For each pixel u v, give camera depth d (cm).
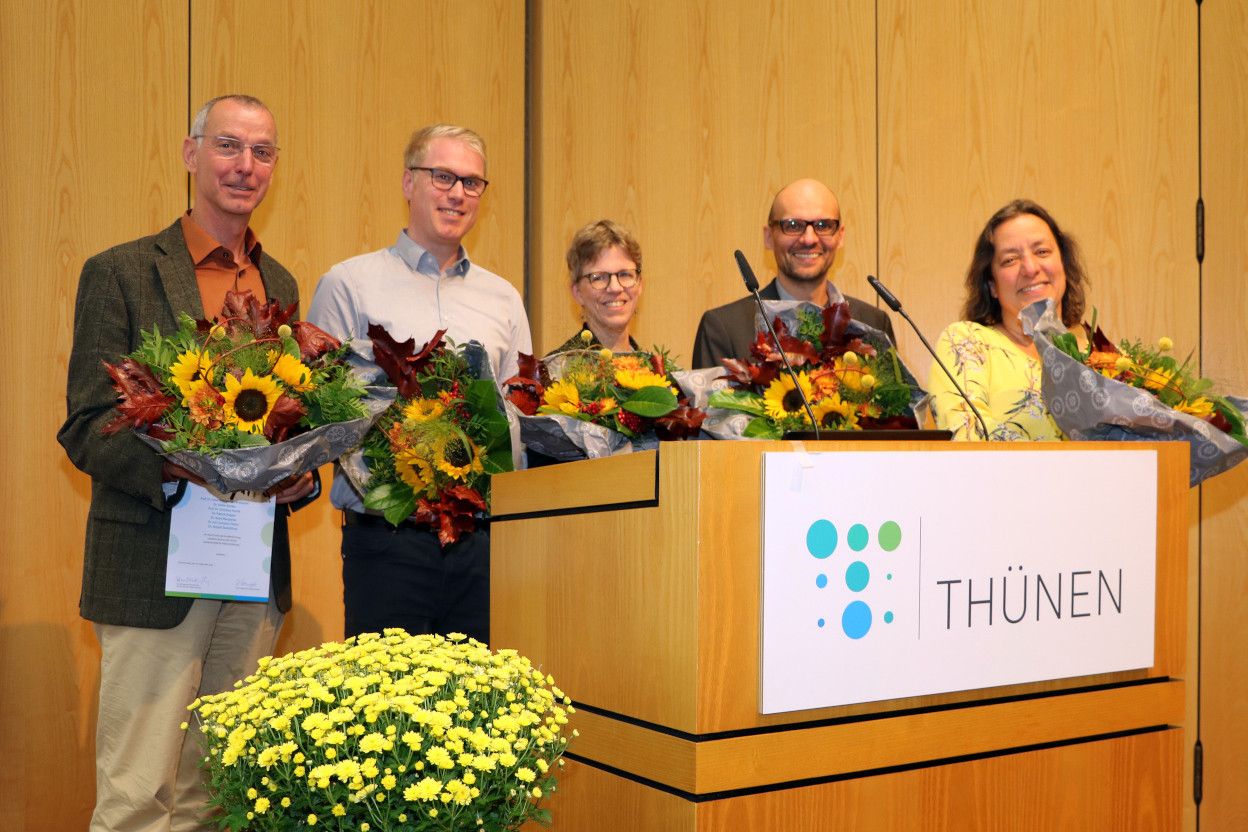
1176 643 188
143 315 233
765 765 150
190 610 234
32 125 327
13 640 324
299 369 204
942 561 162
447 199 276
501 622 196
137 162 340
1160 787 185
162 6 344
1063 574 174
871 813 158
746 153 402
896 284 384
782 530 150
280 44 362
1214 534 355
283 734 140
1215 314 351
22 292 326
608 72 406
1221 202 351
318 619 368
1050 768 173
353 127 374
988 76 376
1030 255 262
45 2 329
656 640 154
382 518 254
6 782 321
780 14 399
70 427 226
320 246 369
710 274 404
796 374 205
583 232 310
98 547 231
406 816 134
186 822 252
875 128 387
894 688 157
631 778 159
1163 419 195
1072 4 368
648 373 217
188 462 200
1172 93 357
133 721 230
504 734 147
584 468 172
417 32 384
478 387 231
